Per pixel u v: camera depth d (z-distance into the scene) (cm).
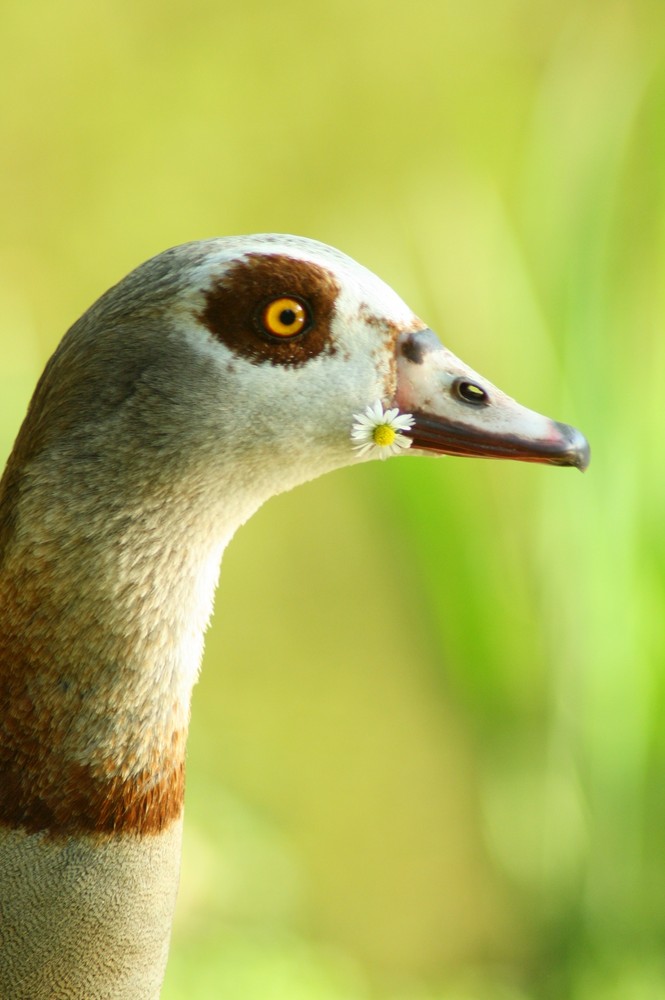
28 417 385
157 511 384
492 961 493
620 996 448
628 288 471
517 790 473
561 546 453
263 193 702
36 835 383
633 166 492
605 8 613
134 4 708
